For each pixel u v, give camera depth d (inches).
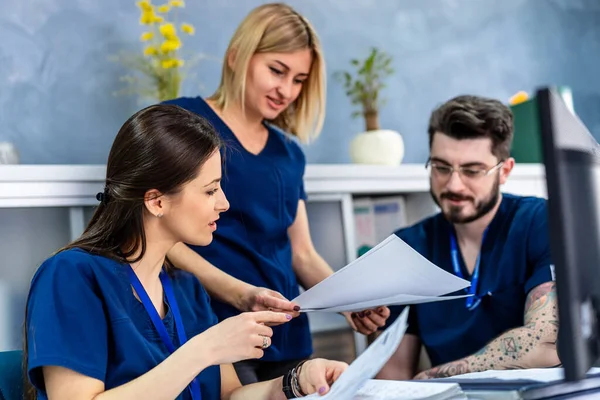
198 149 49.7
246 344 45.1
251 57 72.7
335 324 87.8
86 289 47.1
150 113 50.2
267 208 72.7
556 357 63.5
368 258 50.4
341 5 114.1
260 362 70.7
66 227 74.0
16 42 90.8
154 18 92.0
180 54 100.7
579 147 37.4
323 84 77.8
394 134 99.4
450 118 73.7
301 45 72.7
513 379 41.9
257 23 72.2
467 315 73.8
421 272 51.6
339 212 90.8
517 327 70.9
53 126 91.9
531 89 131.6
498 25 129.6
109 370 47.3
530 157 107.4
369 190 92.4
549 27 135.3
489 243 74.7
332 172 89.0
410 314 76.7
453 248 76.4
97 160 94.2
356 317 68.9
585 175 37.5
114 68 96.0
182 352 44.8
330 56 112.1
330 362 50.9
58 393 44.3
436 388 42.0
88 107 94.1
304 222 79.8
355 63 104.1
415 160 118.8
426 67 121.3
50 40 92.7
